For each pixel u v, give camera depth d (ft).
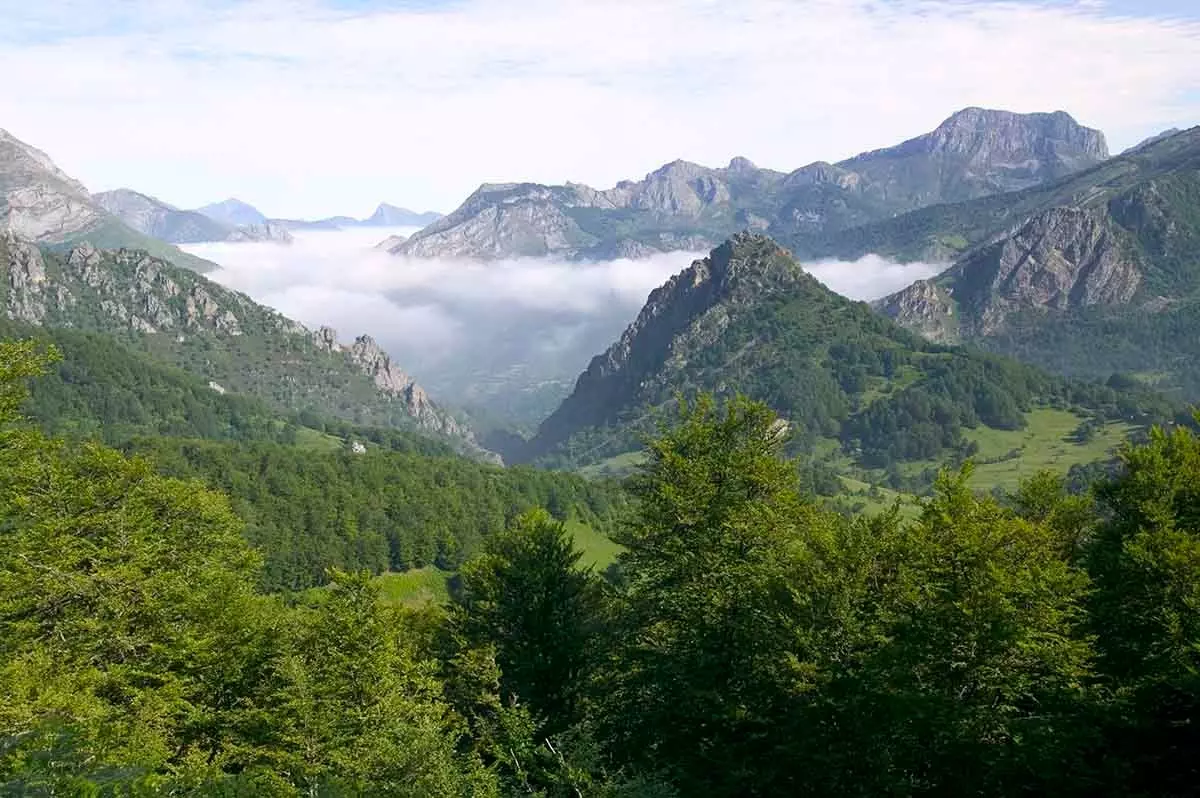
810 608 102.68
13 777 79.25
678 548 118.52
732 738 110.11
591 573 147.13
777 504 120.78
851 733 97.45
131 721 109.09
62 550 118.73
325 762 116.88
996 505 111.24
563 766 94.27
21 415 116.67
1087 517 141.08
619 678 123.03
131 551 126.82
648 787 90.99
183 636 122.52
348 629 129.70
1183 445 139.33
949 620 98.12
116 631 118.32
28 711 91.50
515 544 145.89
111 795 81.71
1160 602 113.09
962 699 98.78
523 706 113.80
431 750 101.76
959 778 96.32
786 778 102.53
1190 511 127.34
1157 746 105.19
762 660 106.22
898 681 96.17
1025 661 99.09
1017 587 95.86
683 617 115.96
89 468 139.13
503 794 105.09
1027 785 96.37
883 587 107.24
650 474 131.03
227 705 132.98
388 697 121.70
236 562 154.71
